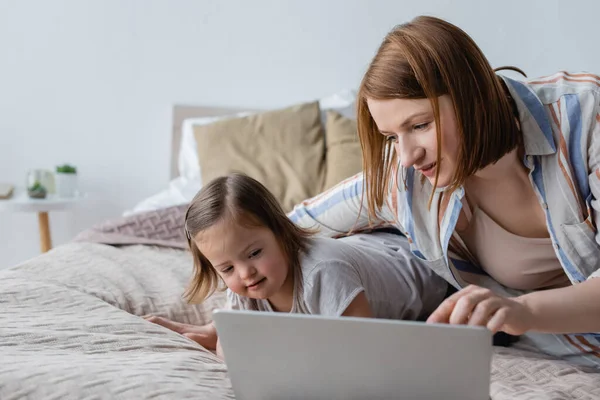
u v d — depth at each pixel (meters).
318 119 2.71
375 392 0.86
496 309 0.88
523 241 1.28
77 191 3.21
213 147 2.68
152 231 2.16
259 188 1.34
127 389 0.92
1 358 1.01
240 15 3.11
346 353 0.83
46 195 2.99
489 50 3.00
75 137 3.22
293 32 3.11
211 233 1.27
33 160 3.24
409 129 1.06
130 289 1.59
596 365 1.26
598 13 2.92
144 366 1.03
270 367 0.88
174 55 3.15
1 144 3.23
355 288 1.29
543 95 1.20
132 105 3.19
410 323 0.78
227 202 1.28
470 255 1.38
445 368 0.80
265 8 3.10
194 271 1.41
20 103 3.21
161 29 3.14
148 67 3.17
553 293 0.97
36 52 3.17
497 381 1.12
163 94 3.18
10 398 0.89
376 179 1.27
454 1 2.99
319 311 1.31
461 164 1.07
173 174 3.12
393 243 1.56
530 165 1.19
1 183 3.09
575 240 1.20
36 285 1.44
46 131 3.22
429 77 1.01
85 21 3.14
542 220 1.25
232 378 0.91
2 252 3.32
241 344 0.87
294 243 1.34
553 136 1.18
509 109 1.12
